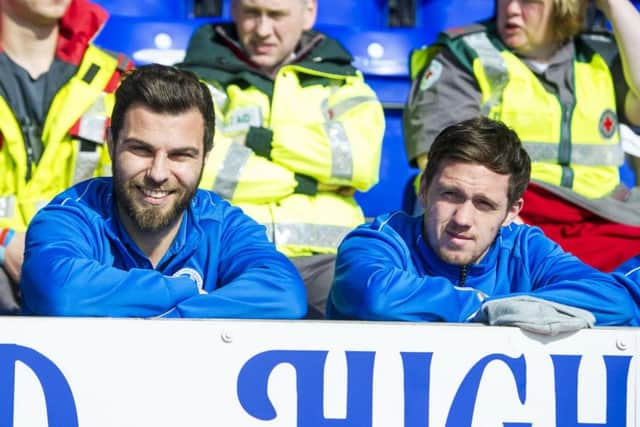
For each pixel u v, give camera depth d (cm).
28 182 851
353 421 607
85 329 591
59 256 636
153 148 647
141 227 656
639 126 1038
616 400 629
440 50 948
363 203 1065
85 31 884
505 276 723
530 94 934
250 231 701
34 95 860
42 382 587
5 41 862
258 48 916
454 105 923
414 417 612
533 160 930
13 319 587
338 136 886
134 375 593
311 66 923
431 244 701
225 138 872
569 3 933
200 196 708
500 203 690
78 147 860
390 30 1109
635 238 895
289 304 652
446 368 616
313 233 870
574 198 901
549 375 626
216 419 597
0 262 794
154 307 628
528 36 938
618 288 699
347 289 680
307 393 604
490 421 620
